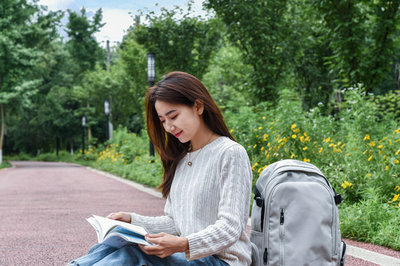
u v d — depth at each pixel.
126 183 13.55
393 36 10.00
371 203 4.98
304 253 1.78
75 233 5.50
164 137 2.04
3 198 9.67
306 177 1.91
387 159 5.90
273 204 1.86
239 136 8.09
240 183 1.76
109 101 35.47
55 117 53.97
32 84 33.88
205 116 1.91
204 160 1.87
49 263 4.02
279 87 13.21
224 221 1.69
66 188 12.11
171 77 1.85
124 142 21.09
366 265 3.58
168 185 2.02
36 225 6.12
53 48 52.50
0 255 4.33
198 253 1.64
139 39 18.12
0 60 31.56
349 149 6.59
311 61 14.27
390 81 18.44
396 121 7.62
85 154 38.09
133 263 1.61
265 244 1.87
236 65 21.95
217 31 18.00
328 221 1.83
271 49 12.50
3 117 34.78
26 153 67.38
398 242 4.13
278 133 7.36
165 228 2.07
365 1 9.43
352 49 9.36
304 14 12.76
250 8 11.95
